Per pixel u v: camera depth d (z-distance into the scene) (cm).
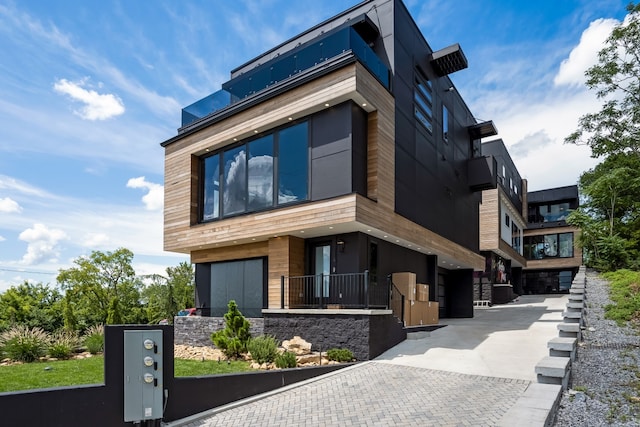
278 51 1608
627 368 624
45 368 727
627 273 1411
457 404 567
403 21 1363
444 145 1691
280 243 1205
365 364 855
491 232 2423
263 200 1230
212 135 1349
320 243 1218
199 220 1418
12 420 435
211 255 1459
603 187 1750
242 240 1274
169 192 1477
